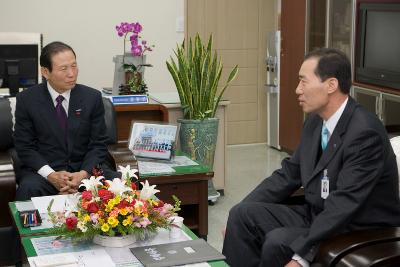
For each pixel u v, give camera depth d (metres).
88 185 2.47
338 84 2.67
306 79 2.70
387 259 2.27
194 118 4.73
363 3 5.33
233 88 7.05
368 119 2.63
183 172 3.82
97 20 6.45
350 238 2.45
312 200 2.76
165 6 6.66
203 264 2.25
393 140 3.02
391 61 4.98
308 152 2.84
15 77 4.74
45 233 2.54
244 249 2.87
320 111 2.73
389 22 4.97
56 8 6.30
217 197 4.94
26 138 3.61
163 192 3.85
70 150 3.65
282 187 2.97
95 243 2.42
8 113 3.85
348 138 2.61
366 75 5.34
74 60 3.56
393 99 4.94
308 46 6.11
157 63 6.73
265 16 7.01
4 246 3.44
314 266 2.46
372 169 2.55
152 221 2.43
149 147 4.09
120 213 2.34
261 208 2.88
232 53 6.98
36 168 3.55
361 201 2.52
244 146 7.15
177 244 2.42
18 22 6.21
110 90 4.82
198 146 4.71
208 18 6.85
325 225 2.49
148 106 4.61
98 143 3.71
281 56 6.64
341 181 2.57
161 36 6.71
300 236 2.57
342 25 5.66
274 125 6.91
